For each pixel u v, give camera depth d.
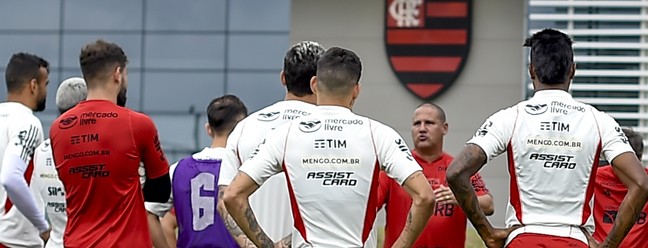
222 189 7.77
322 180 6.88
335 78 7.00
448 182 7.32
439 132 10.44
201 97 32.31
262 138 7.72
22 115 8.92
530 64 7.64
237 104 9.16
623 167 7.29
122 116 7.83
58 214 8.83
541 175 7.32
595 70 22.20
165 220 9.48
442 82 23.44
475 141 7.38
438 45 23.45
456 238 10.12
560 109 7.40
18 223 9.23
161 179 8.02
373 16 23.55
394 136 7.00
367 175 6.90
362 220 6.92
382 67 23.53
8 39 33.19
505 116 7.45
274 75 31.98
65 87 8.85
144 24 32.69
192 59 32.44
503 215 23.23
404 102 23.53
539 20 22.77
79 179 7.77
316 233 6.88
